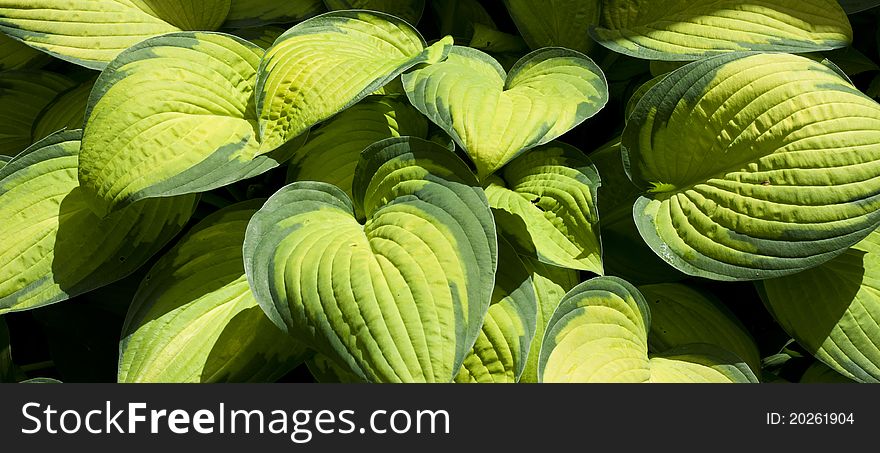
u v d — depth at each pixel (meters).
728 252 1.57
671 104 1.60
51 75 1.75
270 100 1.59
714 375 1.58
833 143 1.56
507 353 1.54
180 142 1.58
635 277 1.67
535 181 1.61
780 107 1.58
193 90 1.60
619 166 1.68
